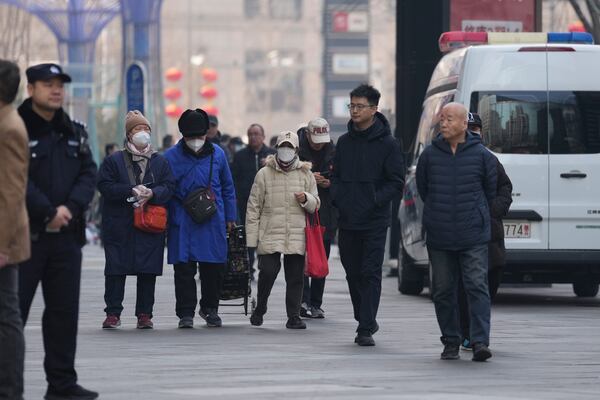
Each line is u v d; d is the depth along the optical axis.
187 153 35.41
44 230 22.06
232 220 36.00
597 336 33.44
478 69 42.16
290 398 22.58
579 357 29.17
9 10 157.75
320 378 25.33
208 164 35.41
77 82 108.19
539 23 62.62
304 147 38.69
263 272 35.19
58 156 22.28
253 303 36.16
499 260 30.78
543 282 43.16
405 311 40.44
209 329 35.00
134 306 42.28
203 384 24.42
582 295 47.47
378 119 31.31
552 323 36.72
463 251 28.61
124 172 34.72
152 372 26.16
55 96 22.14
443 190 28.66
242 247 36.81
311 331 34.53
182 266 35.09
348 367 27.06
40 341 31.70
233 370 26.48
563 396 23.20
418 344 31.52
